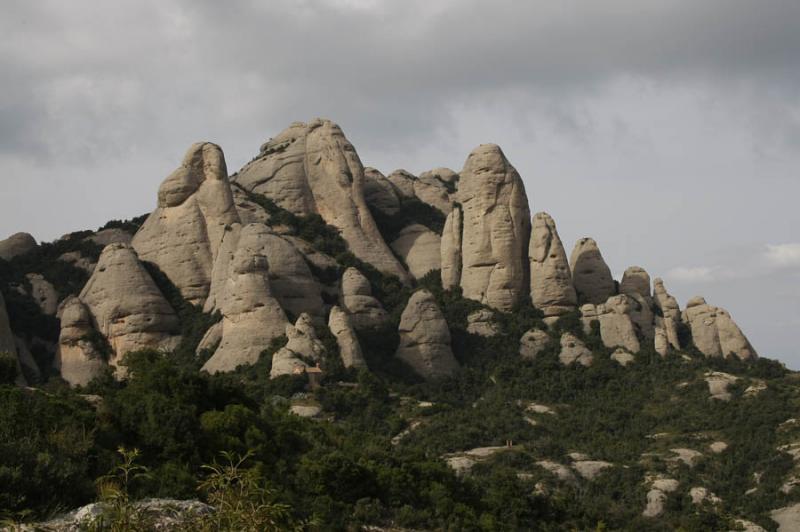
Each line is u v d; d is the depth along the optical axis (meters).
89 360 129.38
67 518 48.41
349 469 77.56
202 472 67.88
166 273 140.88
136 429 69.62
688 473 105.69
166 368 83.38
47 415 62.97
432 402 122.31
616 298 136.75
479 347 136.00
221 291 133.50
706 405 120.00
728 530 94.81
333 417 111.69
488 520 81.81
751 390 121.25
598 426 118.31
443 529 76.50
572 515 92.06
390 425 113.31
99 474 58.78
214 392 85.38
